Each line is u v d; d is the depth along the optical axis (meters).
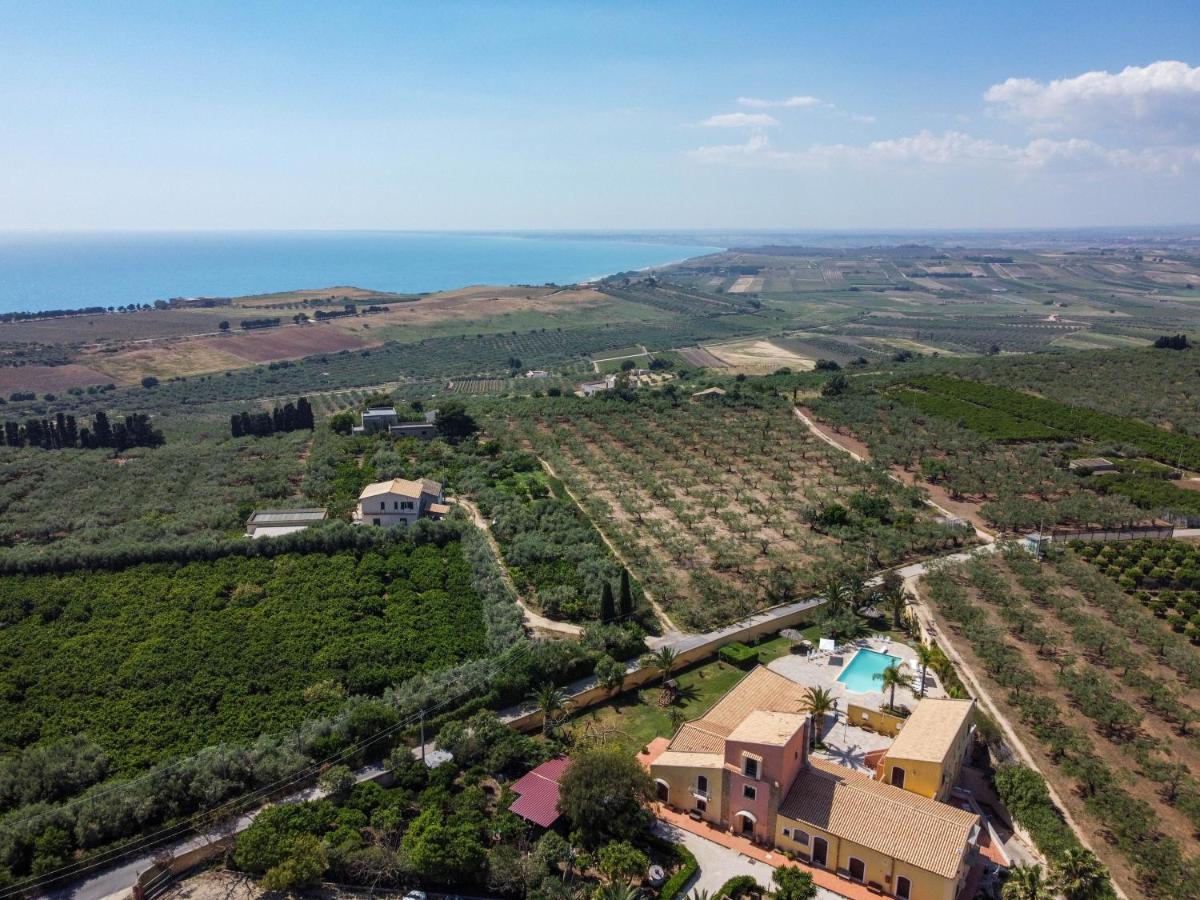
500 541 123.69
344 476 148.12
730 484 152.38
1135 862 60.12
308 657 91.25
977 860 61.91
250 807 67.88
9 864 60.94
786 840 63.81
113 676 87.19
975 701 78.56
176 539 117.25
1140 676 83.81
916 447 164.62
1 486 145.62
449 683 83.75
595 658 89.50
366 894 59.84
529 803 66.25
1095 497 133.25
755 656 94.75
